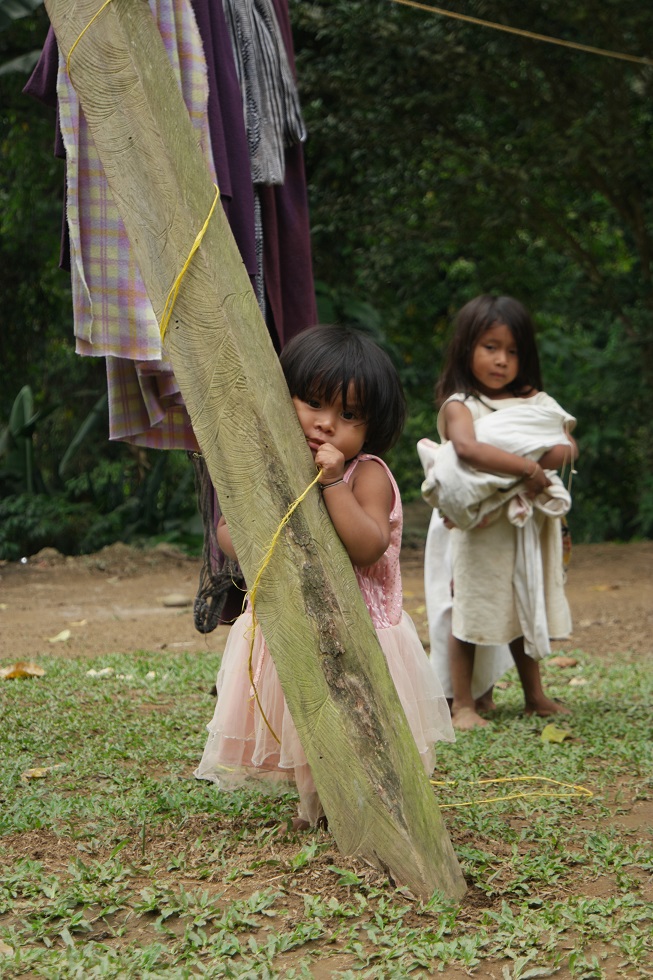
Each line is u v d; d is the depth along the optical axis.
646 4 11.34
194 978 2.20
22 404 14.18
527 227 14.11
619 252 16.62
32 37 12.72
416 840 2.62
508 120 13.47
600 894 2.71
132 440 3.94
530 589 4.74
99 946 2.36
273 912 2.54
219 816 3.28
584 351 16.36
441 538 5.16
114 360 3.81
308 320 4.35
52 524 12.88
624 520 17.20
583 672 6.11
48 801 3.38
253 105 4.04
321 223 13.93
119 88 2.66
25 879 2.73
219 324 2.63
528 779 3.73
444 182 13.43
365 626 2.71
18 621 8.28
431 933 2.42
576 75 12.59
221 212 2.72
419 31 11.75
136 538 13.38
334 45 12.36
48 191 14.69
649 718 4.73
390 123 12.75
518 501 4.68
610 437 15.96
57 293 15.50
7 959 2.27
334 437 2.91
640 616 8.26
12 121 13.87
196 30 3.57
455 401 4.88
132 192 2.67
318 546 2.66
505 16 11.77
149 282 2.68
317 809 3.09
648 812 3.42
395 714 2.69
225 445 2.64
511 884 2.71
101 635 7.52
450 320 16.91
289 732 3.02
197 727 4.45
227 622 4.23
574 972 2.27
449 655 5.05
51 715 4.62
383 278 14.38
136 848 2.99
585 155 12.59
